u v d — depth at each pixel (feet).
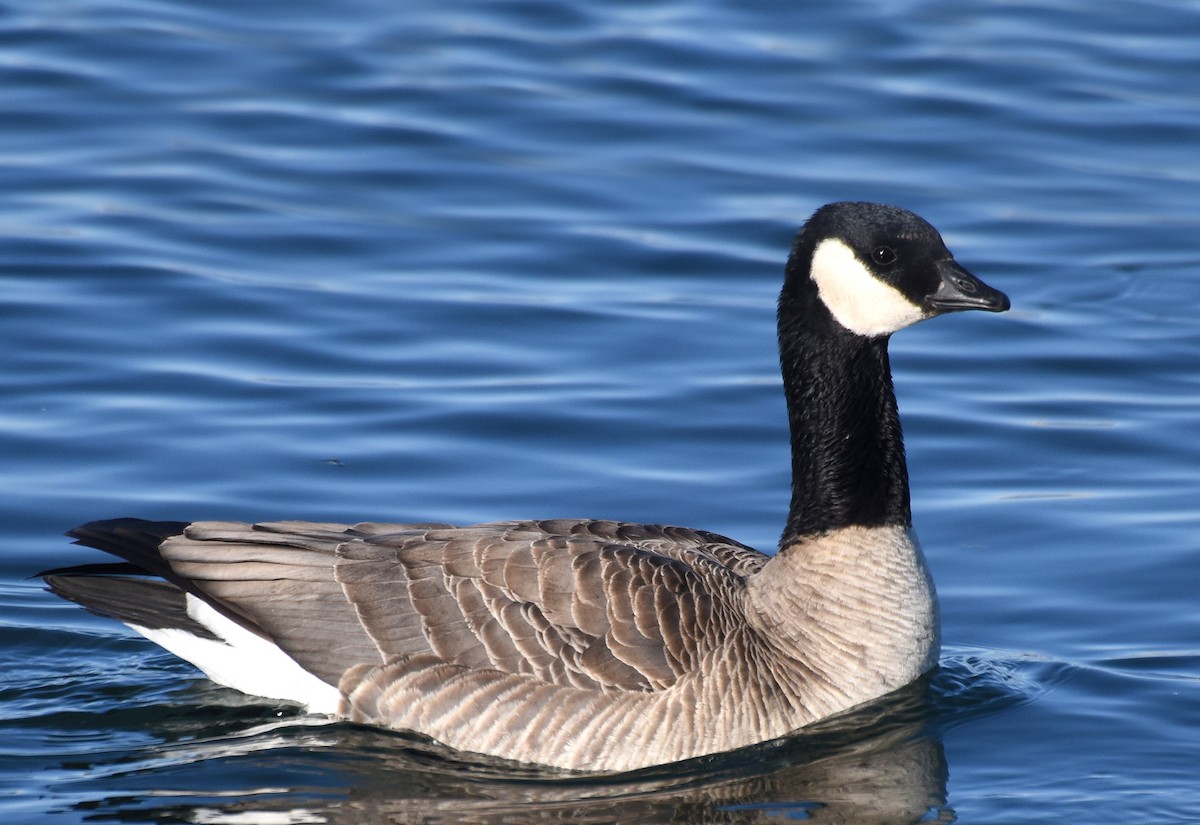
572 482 56.54
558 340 65.41
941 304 43.78
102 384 61.00
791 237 72.64
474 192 75.72
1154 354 65.82
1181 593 50.96
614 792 40.55
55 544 52.70
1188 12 95.30
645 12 93.86
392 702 42.14
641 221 73.92
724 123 81.97
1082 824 39.42
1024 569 52.60
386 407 60.44
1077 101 84.84
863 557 44.34
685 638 41.88
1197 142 81.30
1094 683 46.47
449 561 42.73
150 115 80.48
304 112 81.46
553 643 41.57
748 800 40.50
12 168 75.25
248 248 70.49
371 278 69.26
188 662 47.62
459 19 92.38
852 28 92.43
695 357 64.44
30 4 91.66
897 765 42.16
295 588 42.96
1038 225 74.64
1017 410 61.93
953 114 83.56
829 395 44.60
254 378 61.98
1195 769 42.09
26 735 43.70
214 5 92.68
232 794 40.45
